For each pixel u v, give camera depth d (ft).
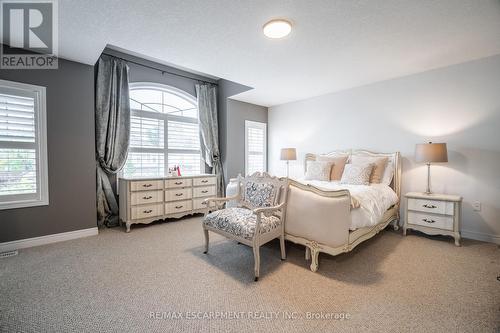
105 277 6.71
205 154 15.71
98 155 11.37
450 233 9.36
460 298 5.72
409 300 5.66
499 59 9.31
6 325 4.75
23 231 8.84
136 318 5.00
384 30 7.55
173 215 12.59
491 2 6.11
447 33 7.72
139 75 13.05
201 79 15.70
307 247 7.72
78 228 10.04
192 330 4.67
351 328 4.72
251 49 8.92
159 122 13.91
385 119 12.37
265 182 8.75
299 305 5.48
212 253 8.52
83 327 4.72
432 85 10.90
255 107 17.63
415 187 11.43
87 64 10.15
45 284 6.30
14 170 8.69
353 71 11.14
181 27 7.40
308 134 15.88
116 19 6.91
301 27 7.40
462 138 10.16
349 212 6.96
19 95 8.70
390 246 9.23
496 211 9.46
